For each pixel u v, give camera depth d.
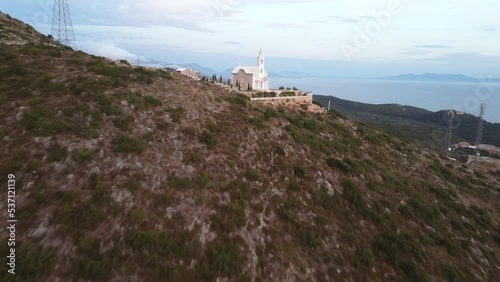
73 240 14.21
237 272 15.38
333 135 40.47
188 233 16.41
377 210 24.56
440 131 125.50
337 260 18.44
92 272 13.04
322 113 52.25
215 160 23.28
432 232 24.41
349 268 18.25
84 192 16.78
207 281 14.47
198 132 25.70
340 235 20.52
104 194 16.86
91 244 14.15
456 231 26.34
